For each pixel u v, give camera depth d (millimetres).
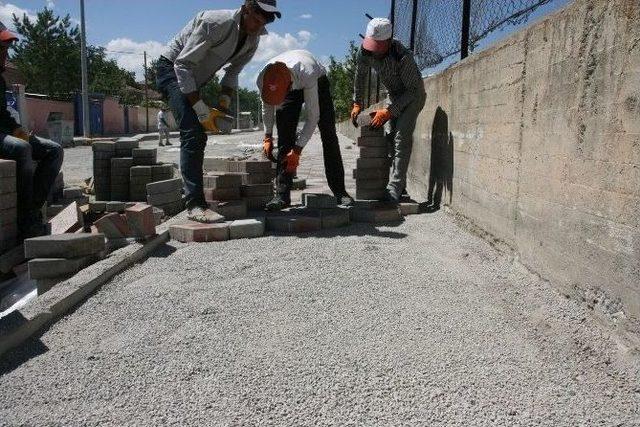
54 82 36406
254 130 48562
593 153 2420
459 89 4543
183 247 3965
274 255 3705
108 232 3943
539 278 2973
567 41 2666
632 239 2137
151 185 5145
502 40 3564
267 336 2475
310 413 1879
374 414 1869
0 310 3564
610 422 1803
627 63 2166
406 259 3613
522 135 3213
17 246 4426
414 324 2582
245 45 4418
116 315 2723
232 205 4723
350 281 3178
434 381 2072
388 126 5629
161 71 4457
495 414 1858
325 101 5098
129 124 36312
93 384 2092
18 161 4504
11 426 1845
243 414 1880
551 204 2830
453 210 4730
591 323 2416
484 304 2822
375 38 4789
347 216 4730
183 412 1897
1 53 4660
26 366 2238
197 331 2533
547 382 2055
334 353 2303
